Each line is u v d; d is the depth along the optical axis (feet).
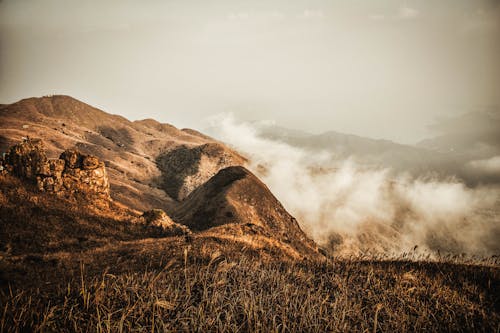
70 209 107.65
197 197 276.82
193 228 218.38
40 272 47.42
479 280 35.78
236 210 229.86
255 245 73.61
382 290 30.01
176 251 59.06
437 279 35.27
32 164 114.11
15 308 21.74
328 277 34.45
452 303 27.66
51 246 80.89
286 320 21.27
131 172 513.86
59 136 508.12
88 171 123.44
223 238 74.08
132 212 126.52
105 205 120.88
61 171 118.93
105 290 24.94
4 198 97.81
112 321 19.71
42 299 25.55
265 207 258.78
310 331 20.52
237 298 23.91
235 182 268.21
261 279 29.76
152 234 109.91
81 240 89.20
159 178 554.87
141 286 25.82
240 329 20.43
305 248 191.93
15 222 88.33
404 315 23.57
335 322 21.27
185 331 19.20
